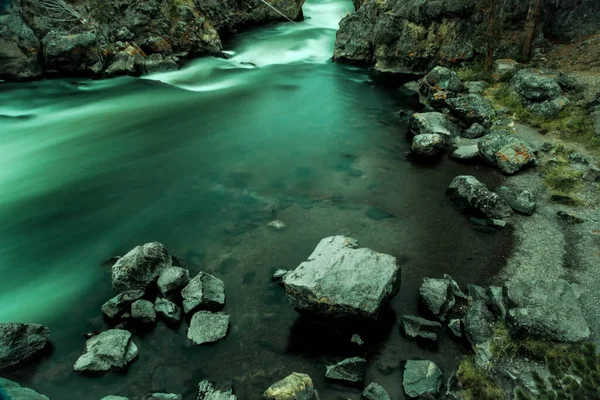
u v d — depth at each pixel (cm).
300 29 4119
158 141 1967
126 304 1014
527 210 1345
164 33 3091
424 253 1216
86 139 1975
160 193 1547
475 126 1933
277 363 895
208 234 1309
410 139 1973
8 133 1997
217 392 813
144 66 2856
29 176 1653
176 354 912
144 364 889
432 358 898
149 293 1065
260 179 1631
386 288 944
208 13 3638
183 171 1698
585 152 1603
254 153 1850
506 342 882
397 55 2939
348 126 2136
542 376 806
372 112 2319
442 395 809
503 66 2311
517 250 1200
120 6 2927
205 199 1503
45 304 1054
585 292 1007
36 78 2594
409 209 1425
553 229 1263
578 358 689
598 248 1156
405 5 2844
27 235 1317
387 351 916
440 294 1005
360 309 907
